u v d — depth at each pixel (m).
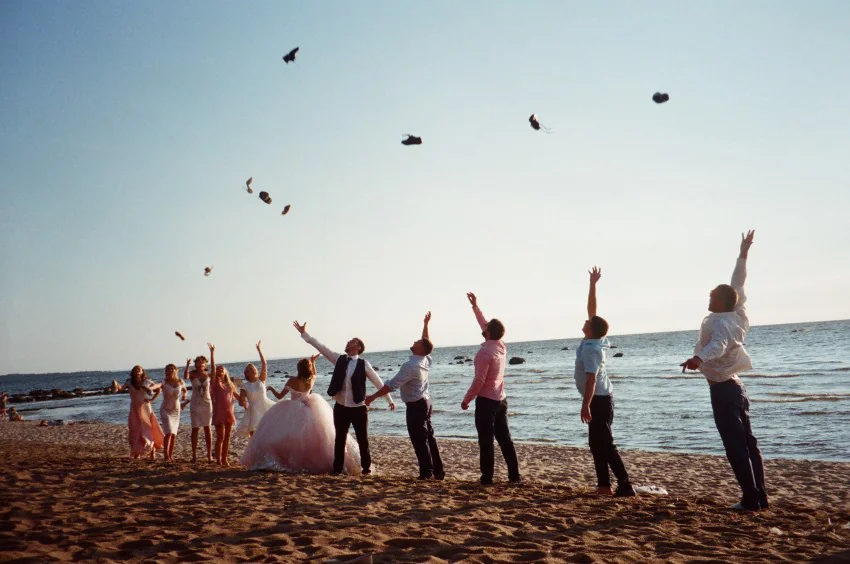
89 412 44.47
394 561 4.17
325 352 8.95
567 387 41.81
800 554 4.43
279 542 4.65
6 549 4.34
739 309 6.17
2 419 39.03
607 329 6.99
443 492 6.93
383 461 14.90
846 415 20.73
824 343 74.75
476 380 7.66
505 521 5.49
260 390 10.49
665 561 4.25
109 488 7.00
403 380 8.47
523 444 17.75
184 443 18.59
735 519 5.62
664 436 19.47
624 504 6.35
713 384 6.14
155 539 4.68
